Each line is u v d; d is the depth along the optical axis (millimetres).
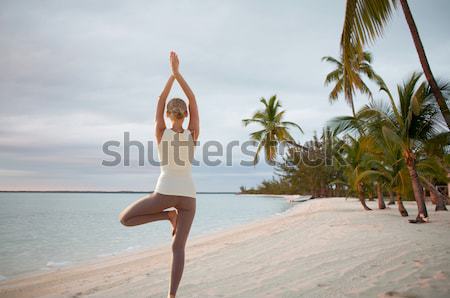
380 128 12625
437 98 5934
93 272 6137
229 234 11312
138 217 2932
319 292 3535
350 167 19141
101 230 16609
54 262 8359
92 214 29781
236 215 25859
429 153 12023
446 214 14734
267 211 29469
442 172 15391
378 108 12500
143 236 13922
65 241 12570
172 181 2920
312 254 5820
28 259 8883
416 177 11625
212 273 4887
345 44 6664
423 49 5965
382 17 6156
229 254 6648
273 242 7891
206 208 37875
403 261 4719
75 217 26062
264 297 3494
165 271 5363
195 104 3297
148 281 4699
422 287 3441
